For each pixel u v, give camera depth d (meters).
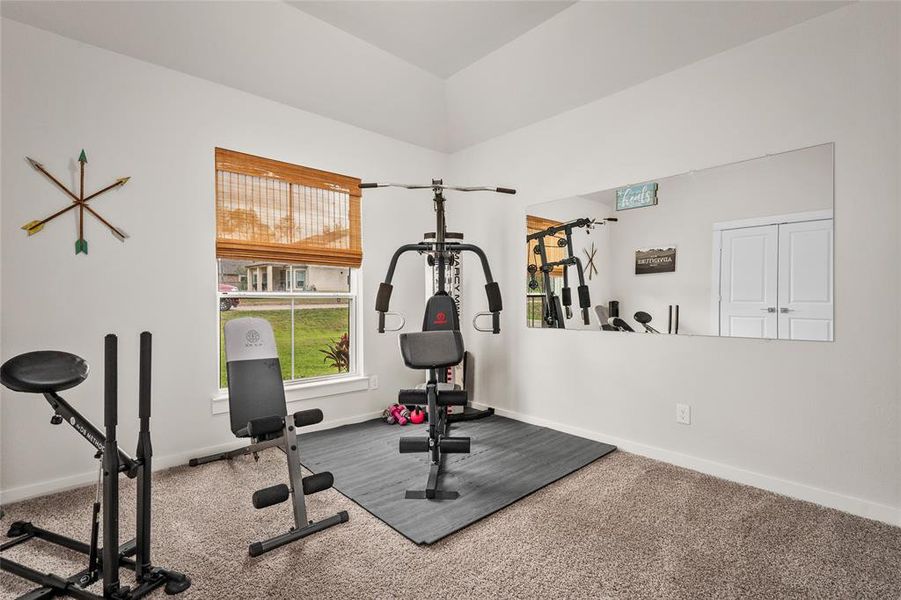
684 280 2.71
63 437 2.39
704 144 2.62
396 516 2.07
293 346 3.42
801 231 2.27
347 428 3.50
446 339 2.70
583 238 3.25
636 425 2.97
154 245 2.67
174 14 2.50
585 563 1.71
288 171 3.24
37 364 1.42
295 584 1.59
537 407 3.62
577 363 3.32
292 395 3.28
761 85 2.39
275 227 3.19
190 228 2.81
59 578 1.52
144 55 2.62
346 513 2.05
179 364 2.76
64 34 2.37
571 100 3.23
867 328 2.09
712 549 1.81
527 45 3.03
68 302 2.39
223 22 2.62
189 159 2.81
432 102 3.77
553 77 3.14
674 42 2.60
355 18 2.79
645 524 2.01
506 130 3.78
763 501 2.24
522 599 1.51
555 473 2.58
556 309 3.45
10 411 2.24
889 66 2.01
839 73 2.14
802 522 2.03
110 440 1.45
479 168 4.07
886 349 2.04
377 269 3.80
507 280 3.84
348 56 3.09
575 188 3.30
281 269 3.32
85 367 1.52
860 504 2.10
